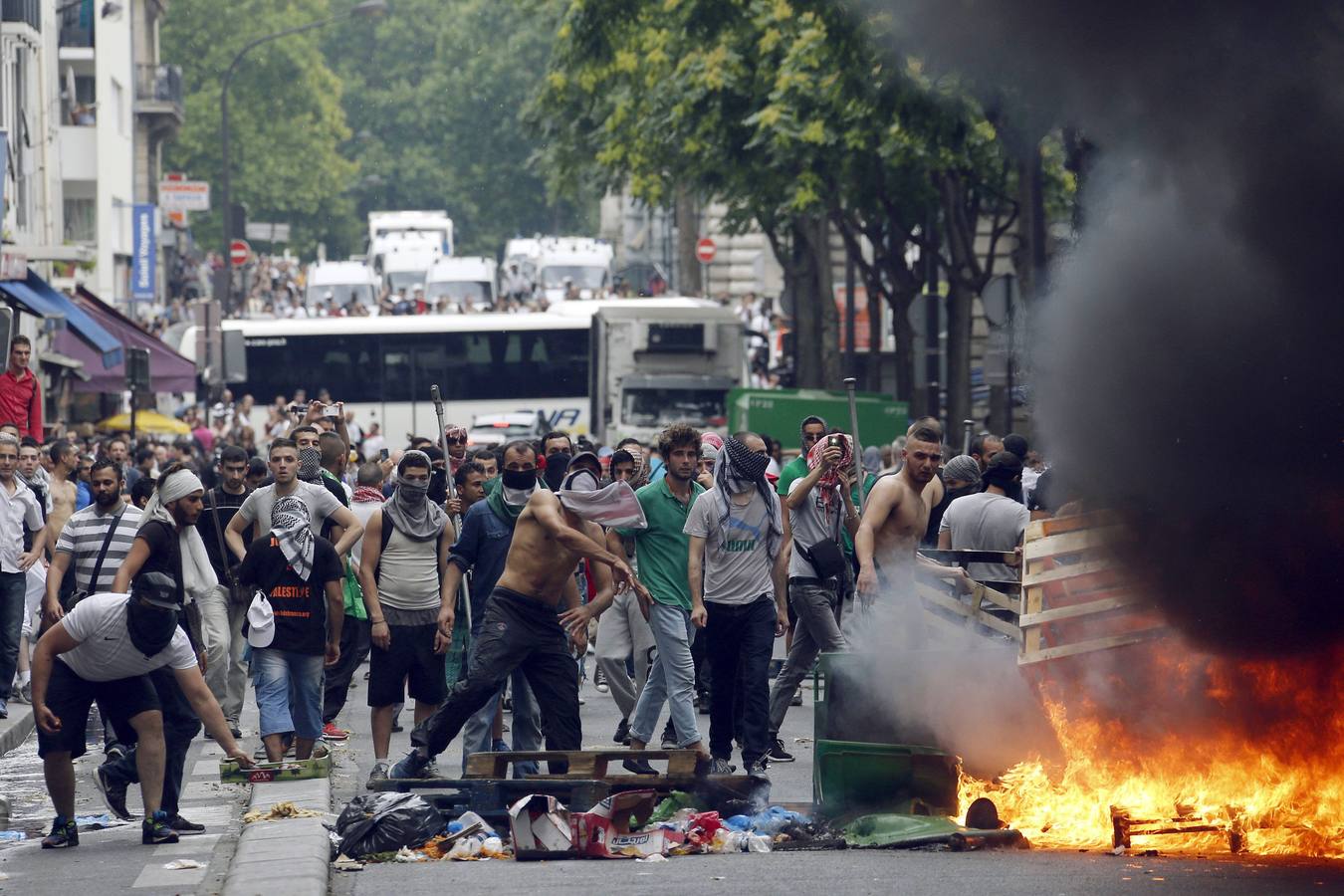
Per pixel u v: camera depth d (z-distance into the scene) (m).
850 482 29.20
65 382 76.31
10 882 18.70
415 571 25.47
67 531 28.61
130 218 120.38
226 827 21.81
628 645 28.08
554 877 18.20
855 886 17.23
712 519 23.73
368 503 32.00
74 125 108.62
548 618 21.95
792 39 57.66
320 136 199.25
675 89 63.75
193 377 77.31
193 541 26.72
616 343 79.62
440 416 26.59
